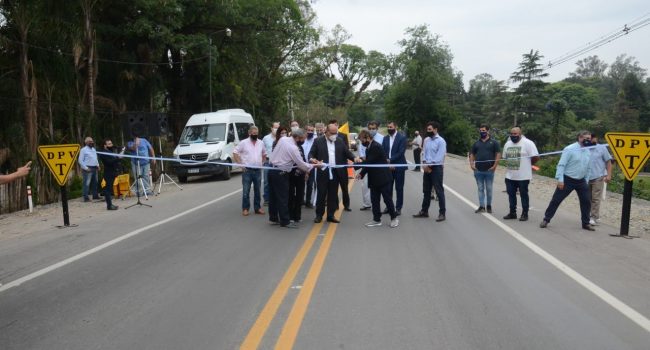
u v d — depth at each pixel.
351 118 93.81
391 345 4.33
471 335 4.52
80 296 5.79
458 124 57.44
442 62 59.69
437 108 57.59
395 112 59.06
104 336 4.64
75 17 18.73
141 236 9.20
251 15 31.19
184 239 8.81
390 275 6.37
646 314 5.02
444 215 10.26
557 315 5.00
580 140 9.18
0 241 9.34
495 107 90.44
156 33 23.67
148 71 25.22
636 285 5.93
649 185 24.02
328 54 49.78
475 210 11.62
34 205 14.69
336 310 5.16
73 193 16.53
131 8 23.70
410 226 9.70
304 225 9.92
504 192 15.24
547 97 67.12
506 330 4.63
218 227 9.88
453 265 6.83
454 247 7.89
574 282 6.05
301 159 9.55
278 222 10.10
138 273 6.68
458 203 12.73
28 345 4.48
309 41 42.47
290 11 34.06
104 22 23.70
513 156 10.17
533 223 9.98
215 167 19.72
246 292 5.79
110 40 24.09
